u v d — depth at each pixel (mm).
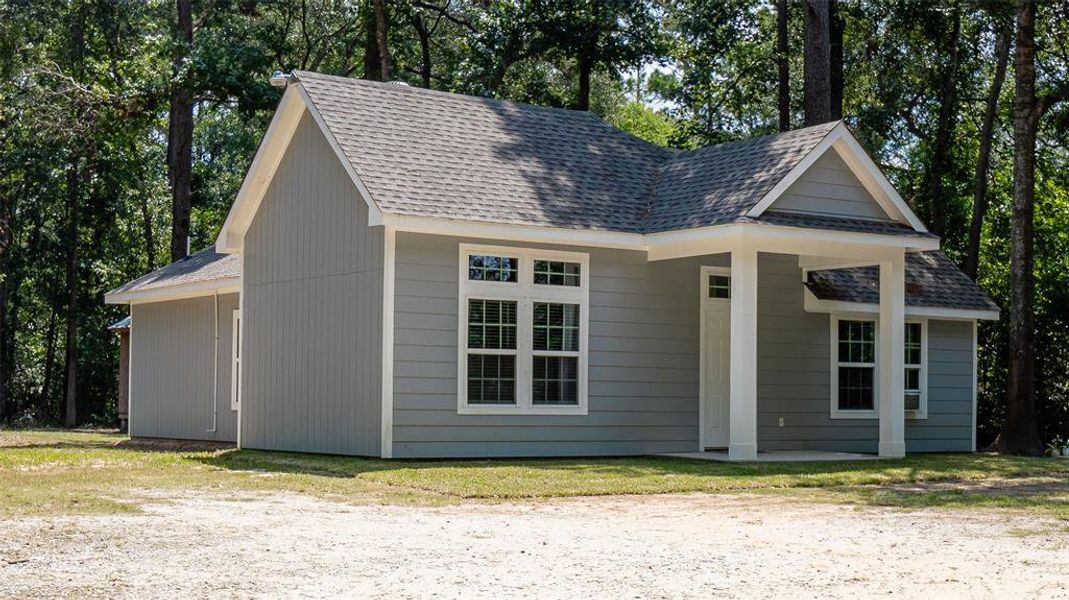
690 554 8727
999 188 35406
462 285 17734
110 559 8234
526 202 18328
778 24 32000
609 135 21641
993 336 30375
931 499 13023
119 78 36406
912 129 34969
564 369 18656
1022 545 9406
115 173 39031
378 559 8344
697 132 37344
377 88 19625
